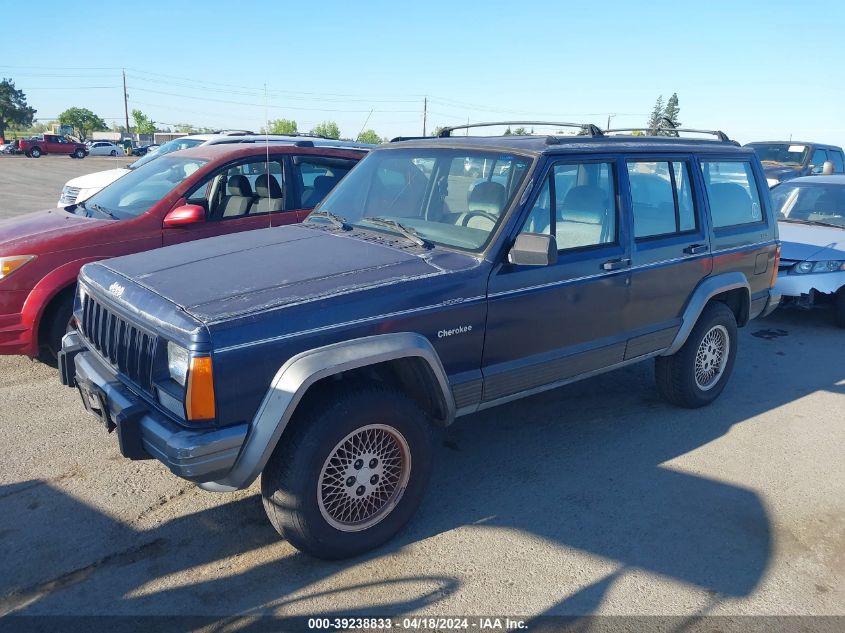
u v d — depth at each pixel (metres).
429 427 3.54
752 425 5.23
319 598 3.10
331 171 6.89
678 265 4.86
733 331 5.52
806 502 4.12
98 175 11.90
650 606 3.14
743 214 5.60
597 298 4.31
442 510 3.89
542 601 3.14
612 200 4.46
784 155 16.33
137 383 3.21
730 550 3.60
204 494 3.94
